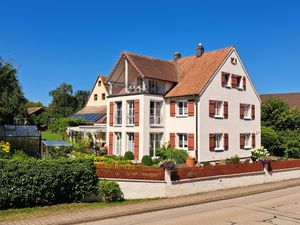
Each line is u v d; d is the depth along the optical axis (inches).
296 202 676.1
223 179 812.6
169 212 584.4
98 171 661.3
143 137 1245.1
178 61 1518.2
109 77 1412.4
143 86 1277.1
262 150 1186.6
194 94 1209.4
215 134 1279.5
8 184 560.7
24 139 1128.2
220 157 1279.5
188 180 738.2
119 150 1368.1
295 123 1689.2
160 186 697.6
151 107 1299.2
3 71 1058.1
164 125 1323.8
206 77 1259.2
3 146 868.6
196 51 1456.7
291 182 946.7
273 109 1713.8
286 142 1460.4
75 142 1514.5
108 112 1411.2
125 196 673.0
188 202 650.8
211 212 581.6
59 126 2162.9
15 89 1111.0
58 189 603.5
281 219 528.4
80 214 540.4
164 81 1333.7
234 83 1360.7
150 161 1118.4
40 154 1150.3
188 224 494.9
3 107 1074.1
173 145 1286.9
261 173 916.6
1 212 543.2
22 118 1181.1
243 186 861.2
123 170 679.1
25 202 575.8
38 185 582.2
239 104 1380.4
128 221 517.0
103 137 1562.5
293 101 2402.8
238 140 1365.7
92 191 643.5
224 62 1316.4
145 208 591.2
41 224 479.5
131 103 1328.7
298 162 1051.9
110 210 571.8
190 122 1233.4
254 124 1453.0
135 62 1307.8
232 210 598.2
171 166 709.3
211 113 1250.0
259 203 666.2
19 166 572.1
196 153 1204.5
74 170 619.8
